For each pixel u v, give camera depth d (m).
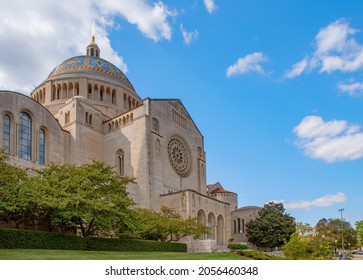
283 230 87.38
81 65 93.69
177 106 84.75
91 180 42.78
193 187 84.69
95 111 77.44
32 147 60.41
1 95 56.22
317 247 48.69
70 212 37.44
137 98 97.69
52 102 87.81
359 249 148.25
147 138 71.25
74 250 36.69
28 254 29.05
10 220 39.72
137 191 68.94
